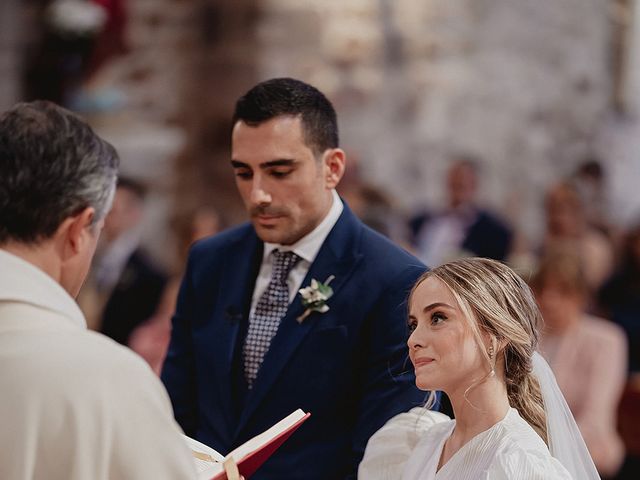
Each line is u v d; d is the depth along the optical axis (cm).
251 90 340
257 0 1123
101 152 240
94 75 1109
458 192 984
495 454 272
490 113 1198
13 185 229
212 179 1145
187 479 222
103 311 775
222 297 367
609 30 1245
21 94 1097
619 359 571
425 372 285
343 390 346
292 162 336
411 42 1155
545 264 573
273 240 344
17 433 215
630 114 1261
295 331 348
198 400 368
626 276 815
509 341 286
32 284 228
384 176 1155
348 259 352
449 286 285
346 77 1135
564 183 963
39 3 1096
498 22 1195
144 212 1093
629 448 629
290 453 345
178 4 1128
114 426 219
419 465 297
